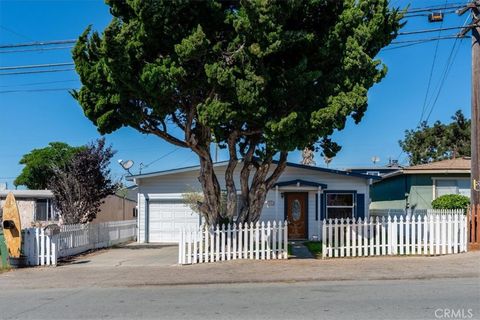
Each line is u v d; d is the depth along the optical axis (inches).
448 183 1090.7
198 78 604.4
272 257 665.0
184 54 556.7
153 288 491.2
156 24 566.3
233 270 577.6
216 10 586.6
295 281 507.8
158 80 563.5
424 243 672.4
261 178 717.9
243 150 751.1
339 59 615.8
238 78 581.9
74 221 890.7
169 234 1036.5
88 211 916.0
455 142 1801.2
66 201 905.5
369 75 607.8
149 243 1027.9
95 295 457.1
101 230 925.8
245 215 710.5
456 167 1067.3
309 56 623.5
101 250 880.9
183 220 1036.5
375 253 674.8
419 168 1091.3
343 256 671.8
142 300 422.0
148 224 1040.2
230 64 583.2
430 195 1095.0
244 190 719.7
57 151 1849.2
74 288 501.7
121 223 1050.7
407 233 675.4
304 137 593.9
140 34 570.3
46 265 663.1
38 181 1829.5
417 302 379.6
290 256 697.0
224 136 672.4
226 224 705.0
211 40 604.4
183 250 644.1
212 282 511.5
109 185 954.7
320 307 370.6
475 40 689.6
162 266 634.8
